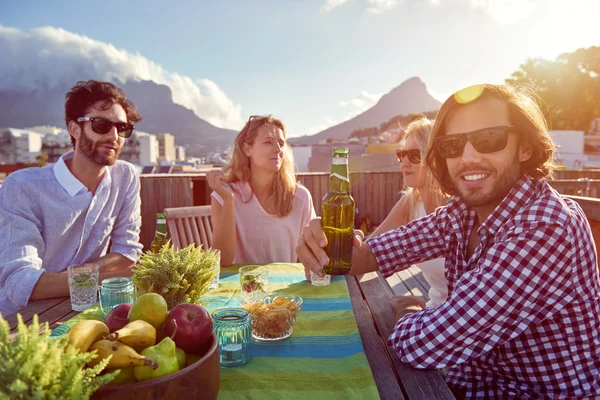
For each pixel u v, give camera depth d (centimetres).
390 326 136
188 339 84
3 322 64
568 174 607
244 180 266
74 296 150
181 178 522
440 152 122
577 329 110
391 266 162
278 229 265
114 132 211
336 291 171
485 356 120
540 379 113
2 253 187
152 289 128
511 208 118
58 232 209
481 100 118
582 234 110
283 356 113
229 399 92
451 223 144
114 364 72
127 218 236
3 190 198
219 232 220
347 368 106
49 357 60
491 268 106
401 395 96
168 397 71
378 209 618
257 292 150
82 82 205
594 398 110
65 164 211
